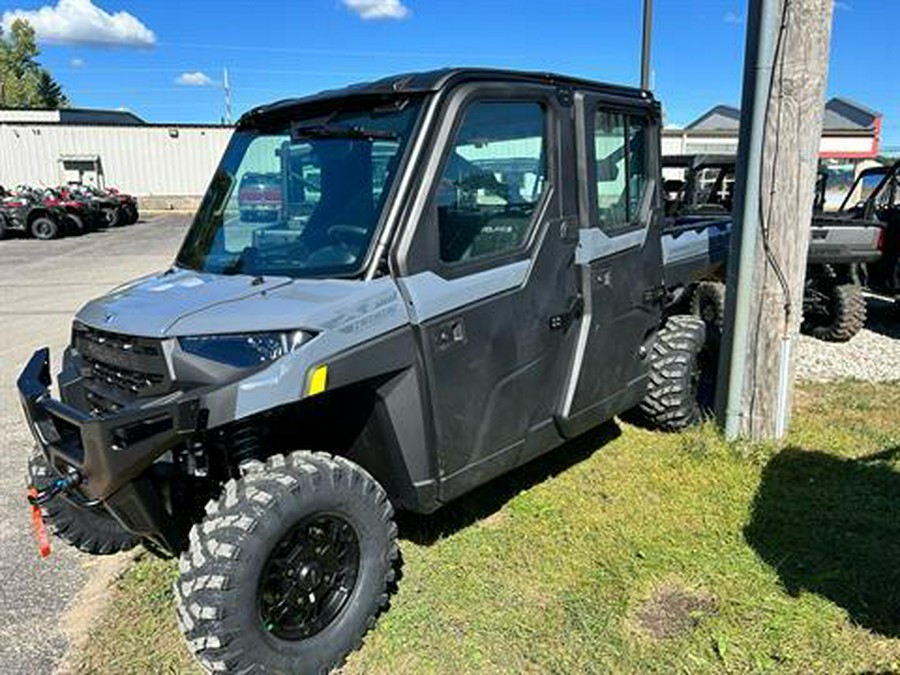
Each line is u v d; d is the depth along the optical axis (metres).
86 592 3.36
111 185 35.69
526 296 3.29
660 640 2.86
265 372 2.47
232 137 3.60
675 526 3.70
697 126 49.66
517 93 3.19
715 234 5.31
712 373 5.02
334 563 2.77
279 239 3.12
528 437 3.46
